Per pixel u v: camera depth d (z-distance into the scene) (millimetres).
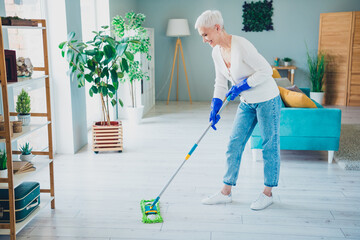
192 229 2506
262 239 2379
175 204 2883
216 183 3301
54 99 4070
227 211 2768
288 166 3768
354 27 6820
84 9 5102
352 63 6957
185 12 7555
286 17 7379
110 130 4180
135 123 5637
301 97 3785
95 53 3834
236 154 2826
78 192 3098
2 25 2178
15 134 2330
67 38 3877
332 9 7281
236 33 7535
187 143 4586
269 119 2684
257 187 3213
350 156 3973
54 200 2811
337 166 3775
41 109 3938
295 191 3131
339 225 2561
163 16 7609
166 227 2531
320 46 7145
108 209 2795
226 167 2869
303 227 2531
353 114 6293
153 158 4000
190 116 6199
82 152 4238
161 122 5762
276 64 7324
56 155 4117
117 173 3547
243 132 2797
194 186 3230
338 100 7188
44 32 2543
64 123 4117
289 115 3758
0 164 2400
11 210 2215
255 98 2654
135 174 3521
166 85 7863
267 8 7352
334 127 3754
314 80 7121
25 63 2492
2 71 2053
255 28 7445
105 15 5430
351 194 3076
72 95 4113
